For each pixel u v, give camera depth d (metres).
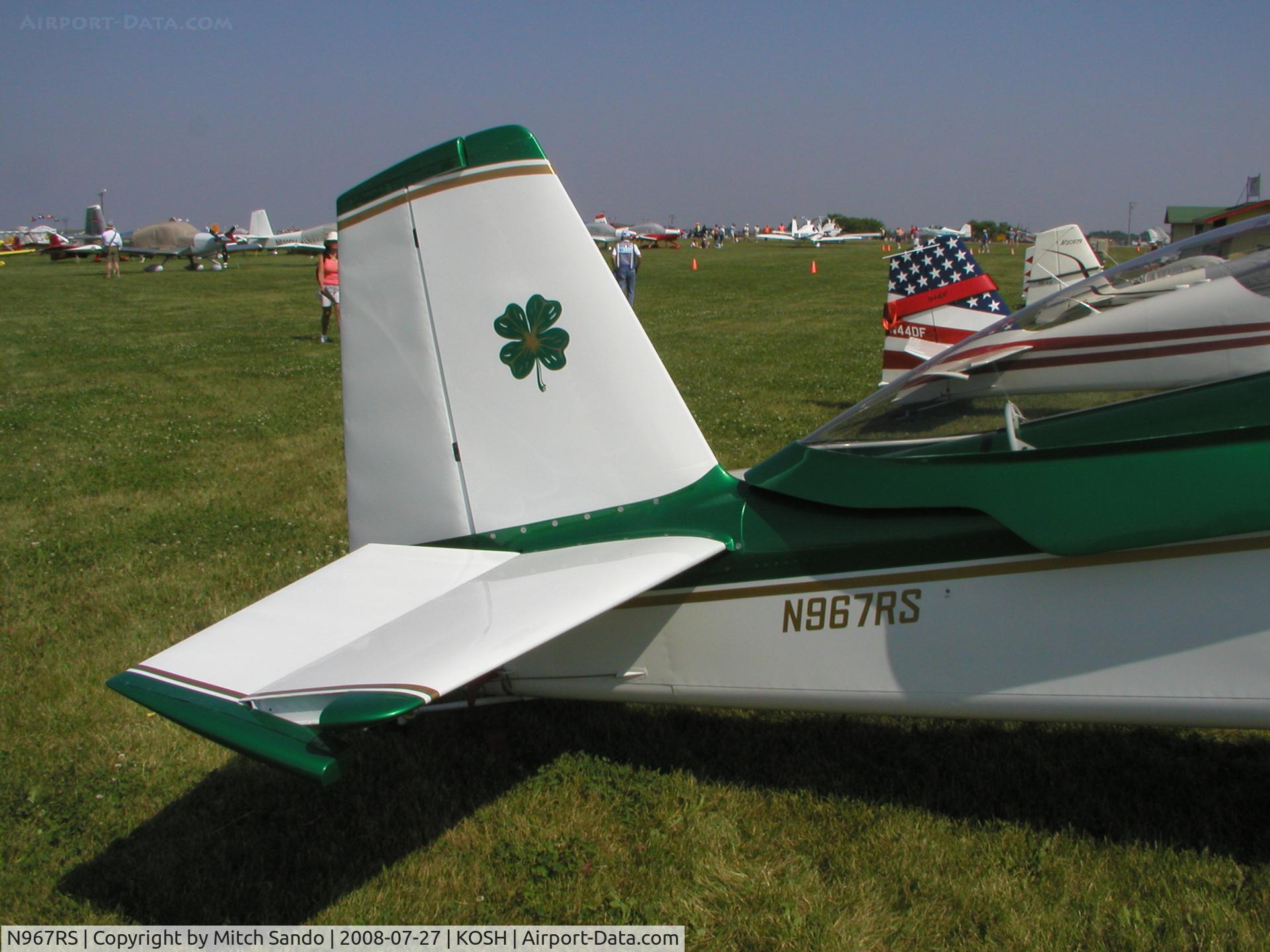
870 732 3.09
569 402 2.81
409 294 2.92
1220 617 2.12
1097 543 2.14
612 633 2.71
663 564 2.46
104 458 7.12
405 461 3.01
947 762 2.89
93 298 24.17
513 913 2.38
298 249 57.06
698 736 3.13
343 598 2.54
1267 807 2.58
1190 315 2.19
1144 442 2.15
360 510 3.11
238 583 4.55
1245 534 2.06
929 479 2.36
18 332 16.52
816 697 2.51
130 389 10.23
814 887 2.39
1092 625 2.22
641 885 2.45
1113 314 2.26
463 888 2.48
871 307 19.06
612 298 2.76
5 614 4.22
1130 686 2.20
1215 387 2.14
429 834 2.71
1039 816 2.61
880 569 2.40
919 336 6.39
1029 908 2.26
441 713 3.36
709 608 2.60
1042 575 2.25
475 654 2.01
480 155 2.77
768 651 2.54
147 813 2.83
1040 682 2.27
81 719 3.34
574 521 2.85
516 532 2.91
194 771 3.04
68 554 4.99
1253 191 26.52
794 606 2.51
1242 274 2.17
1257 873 2.31
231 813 2.83
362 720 1.78
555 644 2.78
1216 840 2.45
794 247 68.81
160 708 1.98
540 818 2.75
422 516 3.01
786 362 11.20
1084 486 2.17
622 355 2.76
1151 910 2.22
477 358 2.88
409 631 2.22
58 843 2.71
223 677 2.07
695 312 18.78
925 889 2.35
